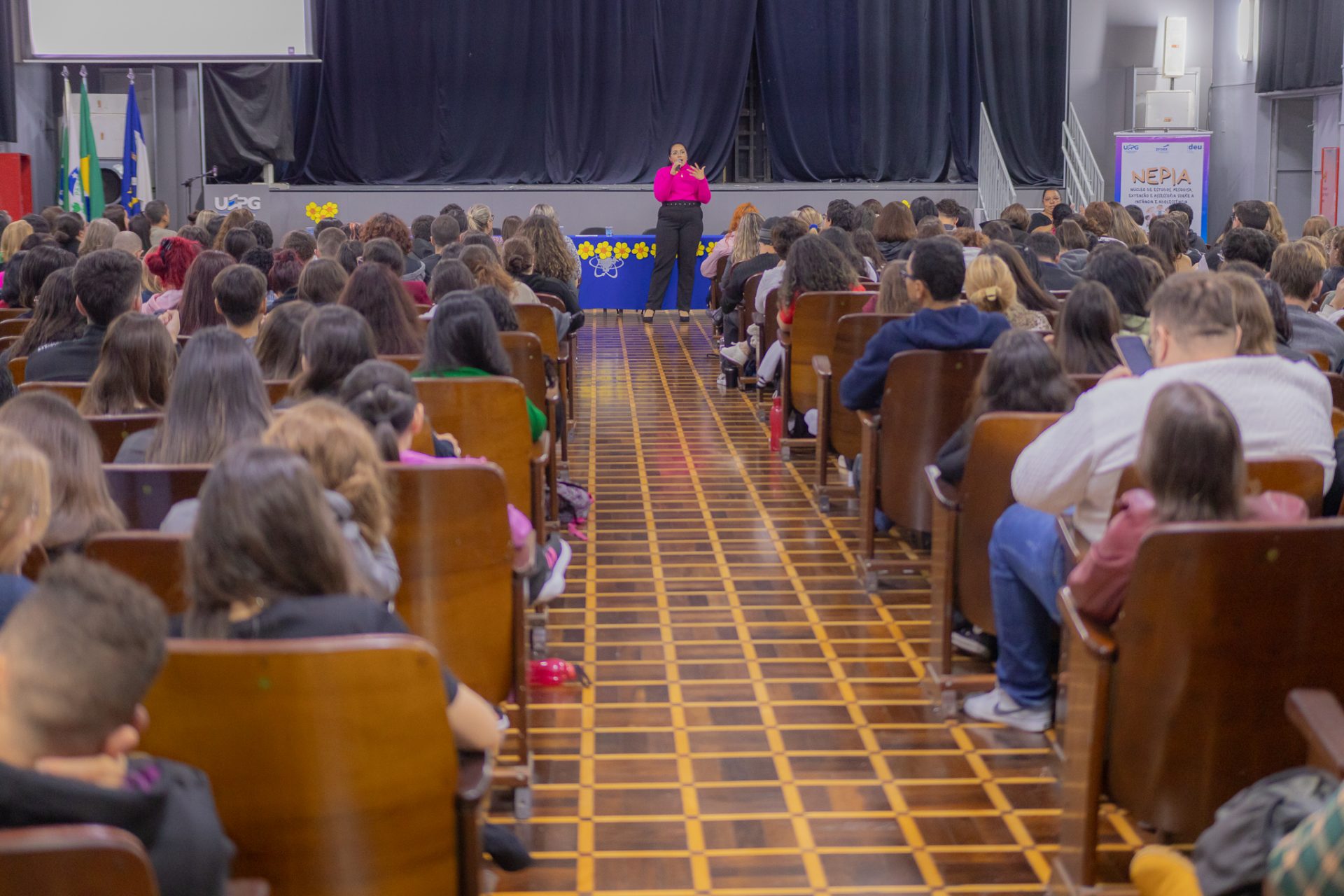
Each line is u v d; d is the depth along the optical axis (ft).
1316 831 4.91
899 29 46.24
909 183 46.73
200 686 5.38
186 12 40.52
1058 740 8.89
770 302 23.34
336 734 5.51
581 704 11.34
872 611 13.76
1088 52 48.37
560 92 45.68
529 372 14.15
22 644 4.23
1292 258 15.08
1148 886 6.79
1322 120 45.62
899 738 10.64
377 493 7.11
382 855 5.77
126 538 6.77
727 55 45.83
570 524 16.96
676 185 38.70
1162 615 6.81
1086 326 12.07
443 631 8.63
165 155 44.24
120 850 3.88
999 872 8.56
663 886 8.38
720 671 12.13
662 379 28.73
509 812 9.39
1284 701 6.87
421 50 45.19
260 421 8.92
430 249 26.61
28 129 43.65
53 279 14.21
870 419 13.98
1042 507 8.96
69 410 7.72
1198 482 7.00
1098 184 46.60
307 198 44.34
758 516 17.54
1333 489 9.18
